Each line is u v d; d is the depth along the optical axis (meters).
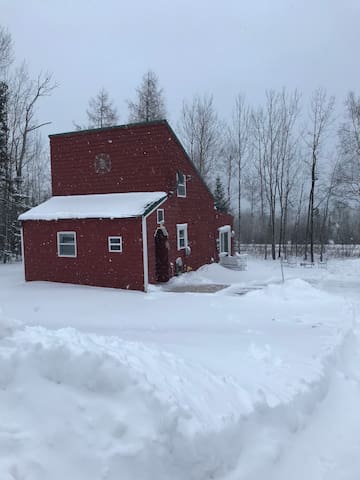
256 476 3.74
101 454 3.05
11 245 29.11
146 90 37.69
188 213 20.09
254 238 48.09
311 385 5.43
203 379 4.64
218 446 3.66
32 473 2.77
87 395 3.46
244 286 16.64
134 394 3.52
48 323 10.57
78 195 19.28
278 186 35.69
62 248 17.53
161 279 18.02
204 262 21.92
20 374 3.39
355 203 31.98
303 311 11.44
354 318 10.34
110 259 16.45
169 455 3.31
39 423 3.10
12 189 28.47
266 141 35.66
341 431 4.70
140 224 15.79
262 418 4.37
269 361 6.38
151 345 6.91
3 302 13.88
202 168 36.94
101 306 12.95
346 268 23.19
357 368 6.93
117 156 18.44
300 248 37.47
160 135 17.64
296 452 4.20
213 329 9.45
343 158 33.34
